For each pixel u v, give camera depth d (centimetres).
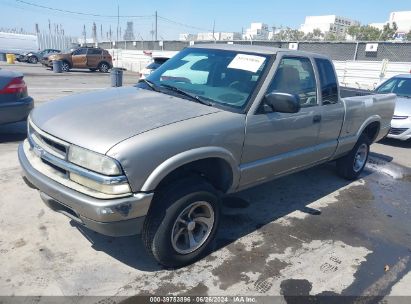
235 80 369
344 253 366
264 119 354
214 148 310
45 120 315
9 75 606
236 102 347
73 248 332
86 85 1678
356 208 475
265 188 512
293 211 447
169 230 294
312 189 524
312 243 379
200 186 306
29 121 344
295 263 341
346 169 557
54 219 375
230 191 356
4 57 3534
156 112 314
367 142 570
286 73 387
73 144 275
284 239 381
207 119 314
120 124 289
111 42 4244
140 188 270
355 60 1933
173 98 354
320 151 453
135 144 266
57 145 290
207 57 409
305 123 409
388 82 943
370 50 1877
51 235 347
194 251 322
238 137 331
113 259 322
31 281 287
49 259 314
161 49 3172
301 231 401
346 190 532
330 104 455
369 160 699
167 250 300
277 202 469
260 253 352
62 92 1341
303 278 321
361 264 350
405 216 464
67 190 274
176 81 391
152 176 272
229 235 378
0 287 278
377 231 418
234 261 335
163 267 318
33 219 372
